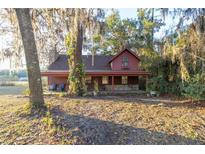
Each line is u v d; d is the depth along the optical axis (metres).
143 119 8.87
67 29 13.81
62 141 6.30
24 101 11.70
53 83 22.05
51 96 14.90
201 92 13.63
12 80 33.25
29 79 8.81
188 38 13.38
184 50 13.58
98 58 23.94
